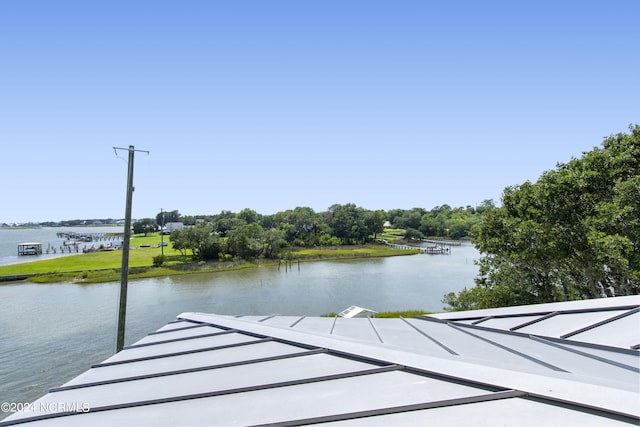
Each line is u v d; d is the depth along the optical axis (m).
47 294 48.56
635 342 6.46
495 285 25.33
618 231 18.70
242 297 46.94
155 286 55.16
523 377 4.48
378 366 5.64
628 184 17.95
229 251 87.50
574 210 20.66
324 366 5.91
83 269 66.12
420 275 65.88
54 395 6.18
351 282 58.47
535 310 10.00
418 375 5.12
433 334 8.30
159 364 7.21
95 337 29.48
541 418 3.72
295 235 125.75
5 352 26.00
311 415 4.26
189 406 5.01
